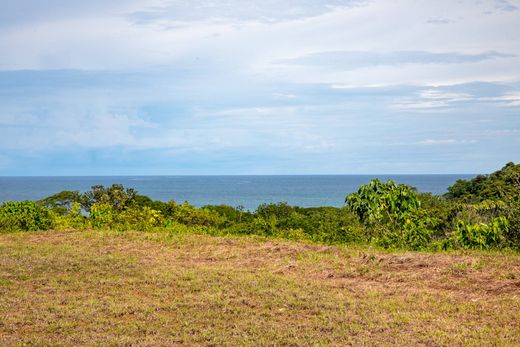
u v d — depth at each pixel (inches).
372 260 431.2
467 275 376.8
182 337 268.8
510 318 295.7
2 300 325.4
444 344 259.8
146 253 476.7
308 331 278.1
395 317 299.0
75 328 281.1
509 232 504.7
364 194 545.0
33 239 553.3
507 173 722.8
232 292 346.6
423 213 543.2
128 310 309.0
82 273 395.5
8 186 6269.7
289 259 447.5
